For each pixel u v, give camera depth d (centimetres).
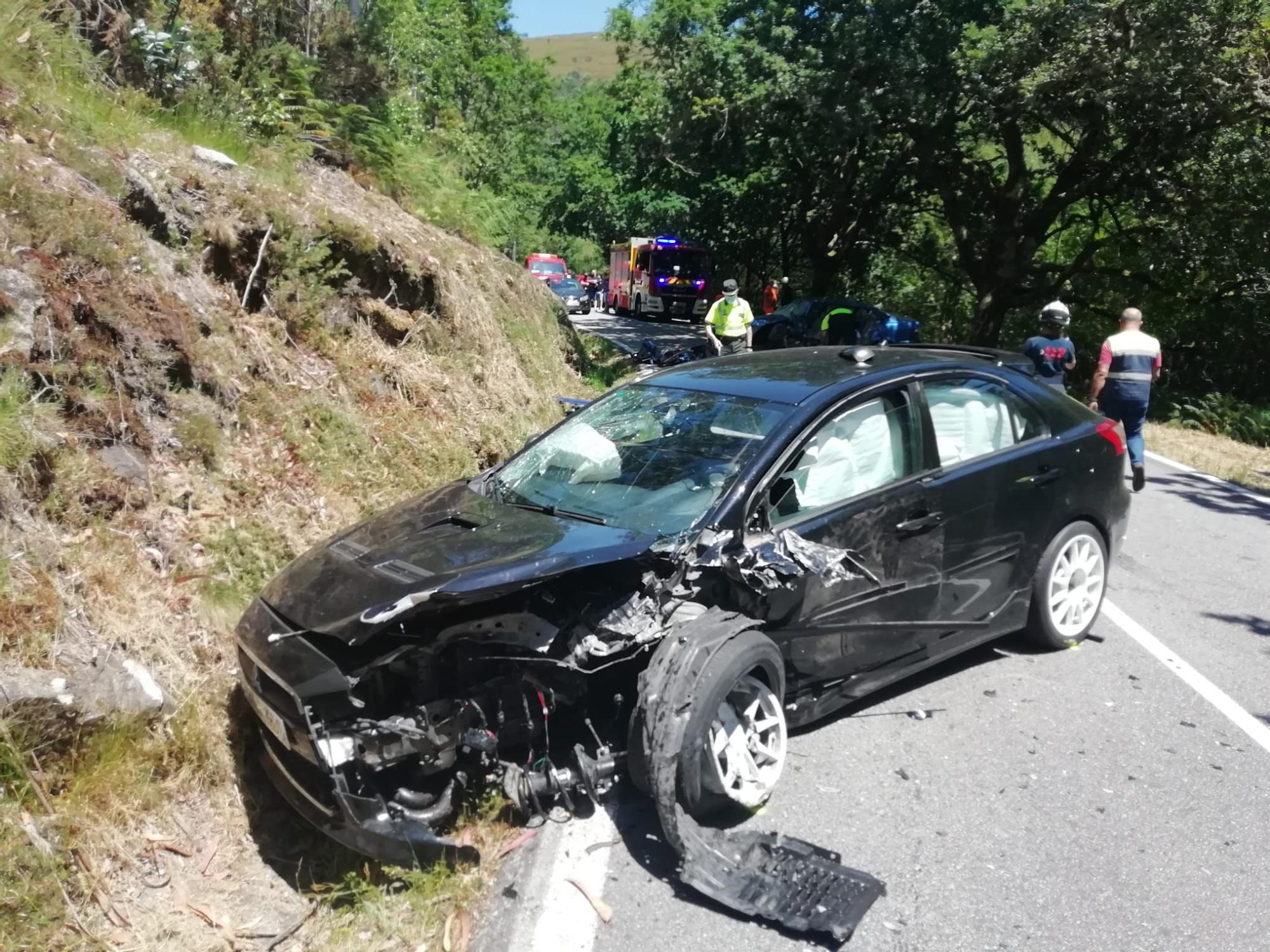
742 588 397
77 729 362
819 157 2616
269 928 340
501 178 1830
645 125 2698
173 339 550
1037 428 542
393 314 769
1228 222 2033
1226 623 619
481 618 371
